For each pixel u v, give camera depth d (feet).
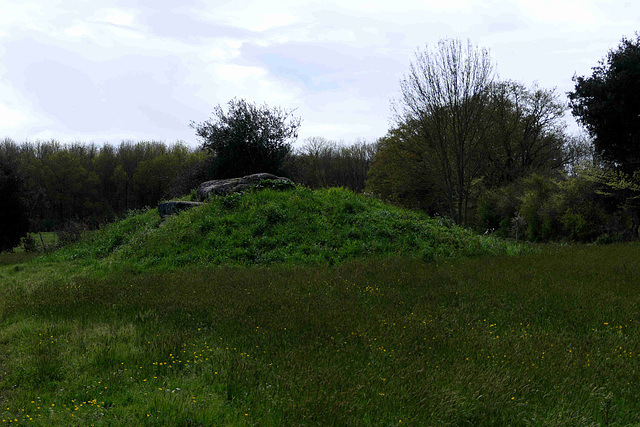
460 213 98.99
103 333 21.63
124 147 272.92
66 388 16.05
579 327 21.56
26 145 257.96
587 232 74.74
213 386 15.64
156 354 18.60
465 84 96.89
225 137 74.18
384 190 139.44
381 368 16.61
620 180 70.18
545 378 15.62
